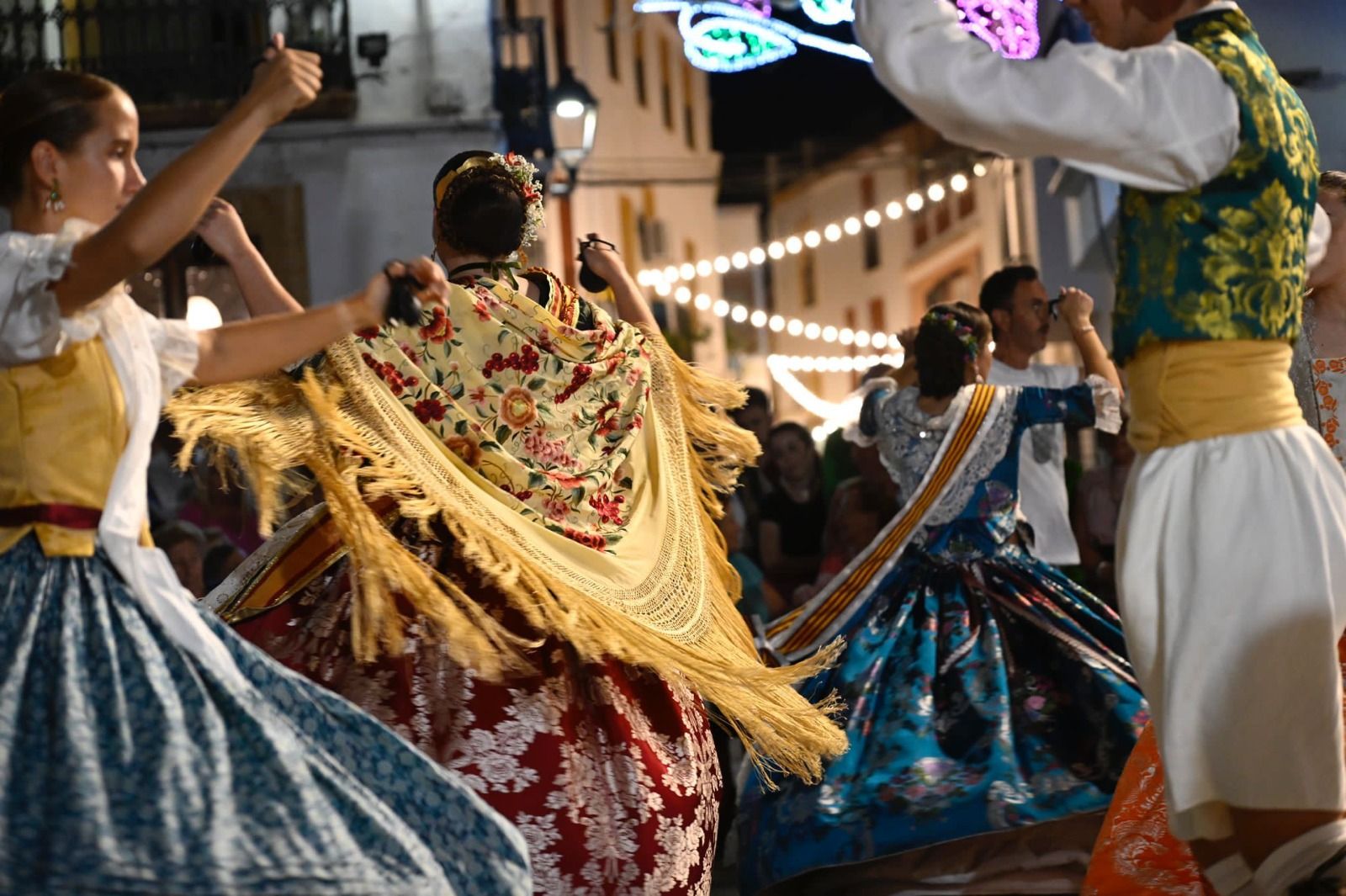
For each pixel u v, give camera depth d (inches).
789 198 1724.9
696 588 163.3
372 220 578.9
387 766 115.5
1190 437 115.0
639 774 144.2
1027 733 177.8
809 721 159.2
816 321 1711.4
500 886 115.1
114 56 594.6
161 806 102.0
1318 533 112.7
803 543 336.2
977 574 191.9
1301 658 112.0
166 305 543.8
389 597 139.1
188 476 310.0
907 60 114.3
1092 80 111.7
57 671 105.8
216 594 152.1
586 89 614.2
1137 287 117.9
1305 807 112.6
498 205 159.0
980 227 1379.2
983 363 204.1
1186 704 112.5
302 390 145.7
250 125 108.3
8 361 109.8
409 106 580.4
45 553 108.8
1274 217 115.2
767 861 175.5
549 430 156.6
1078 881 170.7
